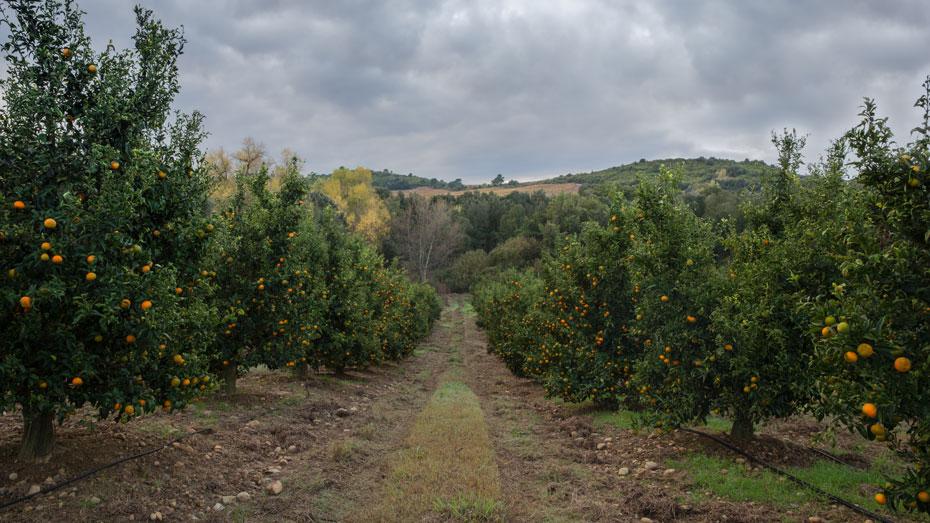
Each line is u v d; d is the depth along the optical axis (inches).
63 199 193.9
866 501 221.6
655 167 5324.8
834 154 290.7
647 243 334.6
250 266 430.0
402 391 653.9
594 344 450.0
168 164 248.7
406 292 1038.4
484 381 793.6
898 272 141.9
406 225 3250.5
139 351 215.6
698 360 288.4
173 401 237.9
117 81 230.2
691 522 218.4
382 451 343.0
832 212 273.6
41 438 225.5
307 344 472.4
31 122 208.7
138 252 212.1
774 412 278.8
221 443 310.8
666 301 311.0
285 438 347.6
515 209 3385.8
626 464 309.0
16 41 217.2
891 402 135.6
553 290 533.0
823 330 142.0
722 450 304.0
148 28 257.9
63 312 196.9
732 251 333.1
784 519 211.6
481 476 279.9
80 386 206.2
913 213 148.7
